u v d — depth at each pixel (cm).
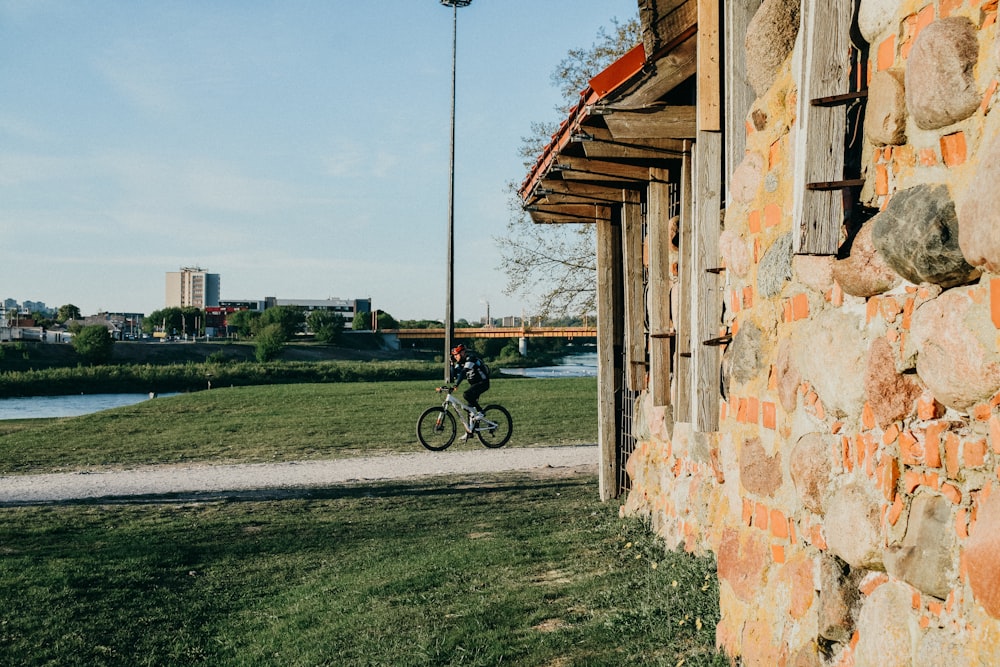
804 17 319
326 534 993
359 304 18975
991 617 219
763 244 391
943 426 250
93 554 903
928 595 253
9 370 8038
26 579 787
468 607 604
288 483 1421
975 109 235
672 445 715
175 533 1026
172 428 2180
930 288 257
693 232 506
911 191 264
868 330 293
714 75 507
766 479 378
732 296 440
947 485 247
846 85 305
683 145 614
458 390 2919
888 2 287
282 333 10700
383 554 855
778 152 376
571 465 1503
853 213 308
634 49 568
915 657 255
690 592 526
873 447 288
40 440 2020
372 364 6731
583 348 10600
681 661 424
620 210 962
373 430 2077
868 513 287
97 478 1519
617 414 1012
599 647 479
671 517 707
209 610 705
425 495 1252
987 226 216
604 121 617
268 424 2208
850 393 301
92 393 5831
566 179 781
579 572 672
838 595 304
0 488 1421
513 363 8112
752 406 400
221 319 16688
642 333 825
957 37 240
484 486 1312
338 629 599
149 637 636
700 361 493
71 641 621
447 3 3130
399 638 555
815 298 335
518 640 515
